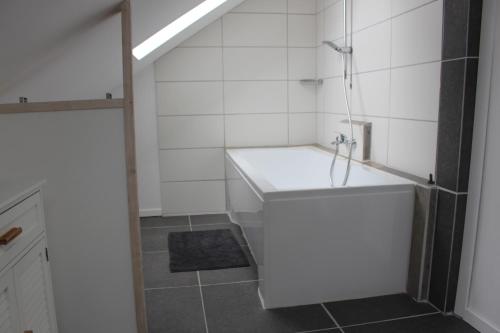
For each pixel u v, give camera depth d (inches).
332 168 116.1
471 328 76.8
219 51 143.9
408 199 85.9
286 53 148.0
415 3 89.1
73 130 61.4
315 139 154.3
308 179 138.8
